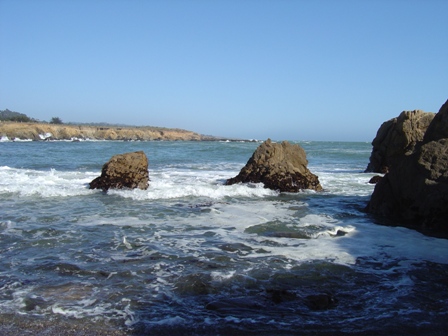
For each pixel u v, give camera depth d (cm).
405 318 499
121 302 537
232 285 597
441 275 655
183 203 1313
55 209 1172
